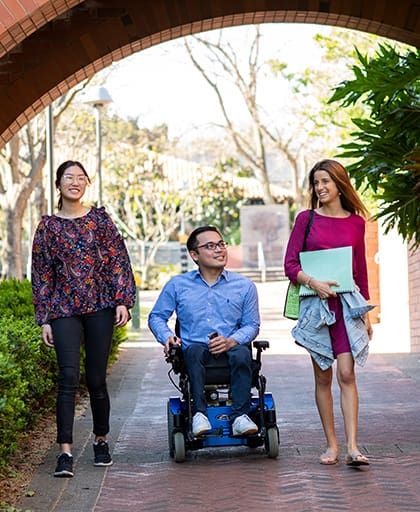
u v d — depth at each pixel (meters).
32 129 28.05
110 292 7.60
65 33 13.19
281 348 17.22
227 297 7.88
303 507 6.45
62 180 7.59
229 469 7.51
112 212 44.53
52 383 9.36
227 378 7.71
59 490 7.00
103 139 45.22
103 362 7.62
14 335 8.49
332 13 12.94
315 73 26.69
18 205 28.84
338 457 7.83
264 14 13.09
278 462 7.71
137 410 10.48
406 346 17.08
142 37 13.20
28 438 8.63
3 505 6.48
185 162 48.94
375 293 22.19
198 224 51.03
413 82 8.93
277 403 10.75
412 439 8.55
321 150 34.06
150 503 6.65
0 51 9.19
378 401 10.73
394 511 6.33
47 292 7.54
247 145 45.91
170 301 7.96
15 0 8.54
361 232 7.62
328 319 7.42
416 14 12.80
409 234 9.48
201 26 13.35
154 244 44.91
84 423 9.62
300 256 7.57
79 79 13.63
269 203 46.28
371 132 9.16
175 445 7.70
